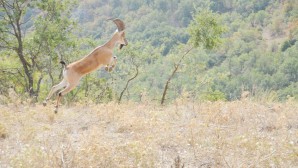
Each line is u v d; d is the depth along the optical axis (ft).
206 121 105.19
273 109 125.18
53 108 126.93
